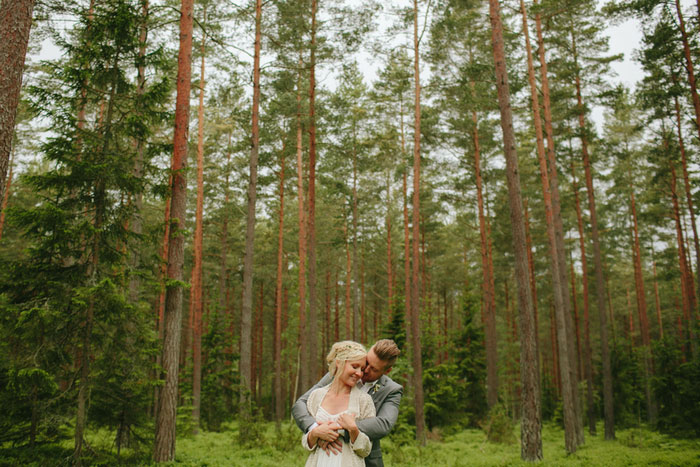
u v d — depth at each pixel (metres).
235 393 24.61
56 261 9.96
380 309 42.22
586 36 21.94
